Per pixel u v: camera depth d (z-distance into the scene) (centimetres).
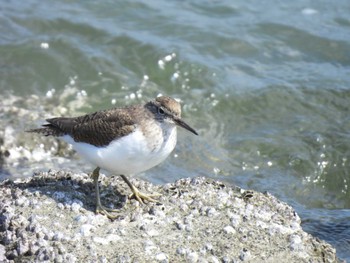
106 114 1059
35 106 1664
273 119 1669
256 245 1019
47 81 1775
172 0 2070
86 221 1034
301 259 1004
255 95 1734
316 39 1930
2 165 1459
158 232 1031
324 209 1347
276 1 2069
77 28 1948
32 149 1519
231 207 1122
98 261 941
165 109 1046
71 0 2070
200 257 973
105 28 1952
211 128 1647
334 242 1158
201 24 1983
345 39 1927
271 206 1156
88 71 1811
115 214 1077
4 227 1013
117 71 1814
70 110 1670
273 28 1969
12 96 1702
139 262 948
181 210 1099
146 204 1116
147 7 2056
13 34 1905
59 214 1048
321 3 2067
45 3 2053
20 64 1811
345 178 1480
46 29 1938
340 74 1802
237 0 2067
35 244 967
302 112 1683
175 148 1571
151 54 1859
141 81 1792
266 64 1848
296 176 1487
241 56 1877
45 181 1175
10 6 2016
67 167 1466
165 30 1958
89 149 1062
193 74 1806
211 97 1736
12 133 1538
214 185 1204
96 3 2067
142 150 1034
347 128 1616
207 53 1877
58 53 1855
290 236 1047
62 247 958
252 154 1555
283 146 1571
